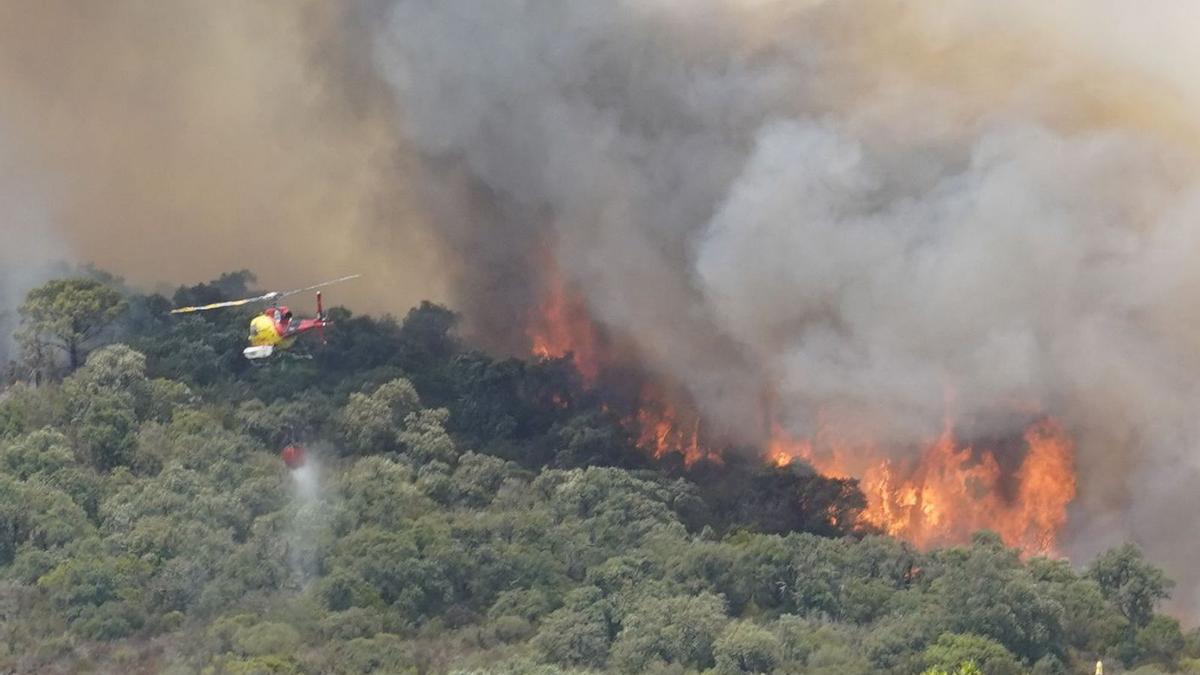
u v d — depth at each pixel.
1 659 64.38
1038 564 72.69
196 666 64.12
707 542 74.62
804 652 66.19
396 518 74.94
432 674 64.75
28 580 69.50
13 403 79.94
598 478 79.75
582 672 63.97
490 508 78.12
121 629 66.69
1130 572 72.38
